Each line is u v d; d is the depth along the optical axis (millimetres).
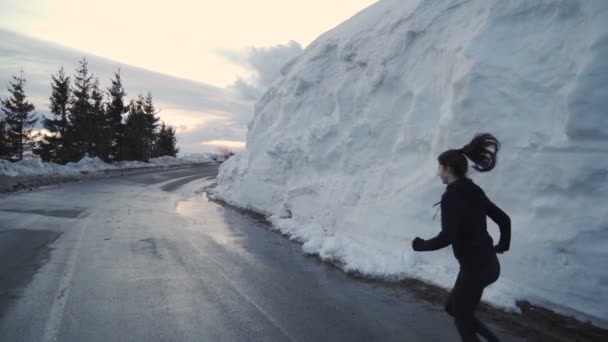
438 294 4340
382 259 5262
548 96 4281
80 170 22453
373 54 7887
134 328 3344
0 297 3955
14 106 40031
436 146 5371
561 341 3209
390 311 3885
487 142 2781
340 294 4355
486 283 2600
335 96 8719
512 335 3318
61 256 5539
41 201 11391
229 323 3514
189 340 3166
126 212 10062
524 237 4000
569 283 3613
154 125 49344
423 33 6895
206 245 6613
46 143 38031
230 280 4746
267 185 10188
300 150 9188
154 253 5898
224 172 15500
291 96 10859
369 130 7180
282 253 6242
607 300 3404
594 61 3898
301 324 3537
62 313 3596
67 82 37750
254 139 12984
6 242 6273
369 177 6754
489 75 4809
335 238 6062
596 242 3555
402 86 6867
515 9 5105
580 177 3734
